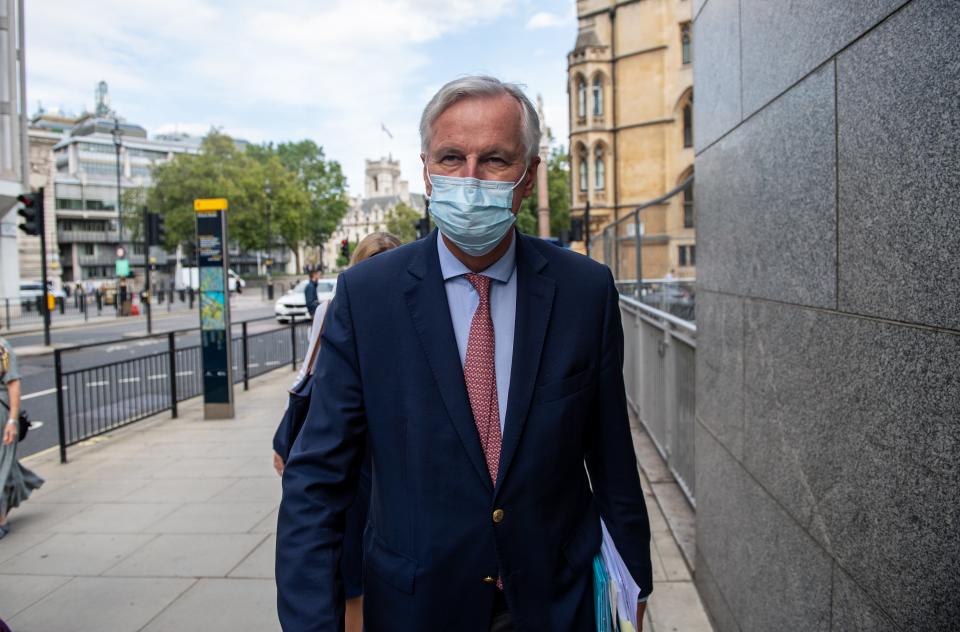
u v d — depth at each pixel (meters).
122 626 3.39
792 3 2.02
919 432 1.33
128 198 63.09
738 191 2.65
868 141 1.54
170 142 109.25
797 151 2.00
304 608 1.34
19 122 17.27
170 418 8.59
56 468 6.35
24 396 11.06
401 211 98.00
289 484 1.49
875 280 1.51
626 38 35.44
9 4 16.75
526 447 1.47
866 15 1.54
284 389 10.71
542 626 1.47
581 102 36.59
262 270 95.94
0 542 4.50
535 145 1.54
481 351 1.53
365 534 1.63
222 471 6.15
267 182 54.00
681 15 33.88
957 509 1.20
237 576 3.94
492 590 1.46
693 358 4.55
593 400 1.62
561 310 1.56
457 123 1.47
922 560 1.32
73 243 84.00
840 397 1.70
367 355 1.51
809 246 1.90
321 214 77.25
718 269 3.00
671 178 34.59
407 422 1.48
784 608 2.11
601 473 1.67
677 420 5.23
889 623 1.45
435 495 1.46
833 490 1.74
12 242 33.62
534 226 58.25
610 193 36.31
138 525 4.80
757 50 2.39
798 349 1.99
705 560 3.27
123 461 6.55
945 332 1.24
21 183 17.38
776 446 2.19
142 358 8.26
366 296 1.54
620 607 1.55
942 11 1.23
